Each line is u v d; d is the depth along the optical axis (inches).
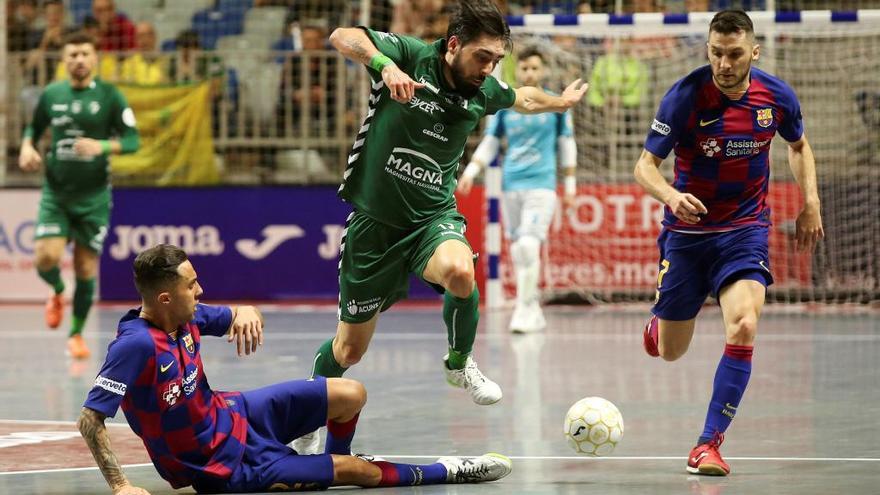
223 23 1224.2
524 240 854.5
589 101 1100.5
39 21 1202.0
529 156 855.7
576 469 390.3
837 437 446.0
